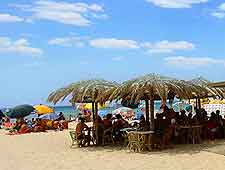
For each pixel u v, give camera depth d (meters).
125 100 20.53
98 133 20.95
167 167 13.80
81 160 16.12
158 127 19.27
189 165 14.05
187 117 20.86
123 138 21.02
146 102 20.66
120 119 21.75
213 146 18.81
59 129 34.00
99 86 19.16
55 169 14.29
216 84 17.73
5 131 35.66
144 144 18.00
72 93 19.25
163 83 17.48
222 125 22.09
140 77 18.05
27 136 28.77
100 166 14.57
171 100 21.88
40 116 43.81
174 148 18.48
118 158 16.23
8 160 17.08
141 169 13.62
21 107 41.66
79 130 20.69
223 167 13.55
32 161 16.47
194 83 19.55
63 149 19.97
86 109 45.81
